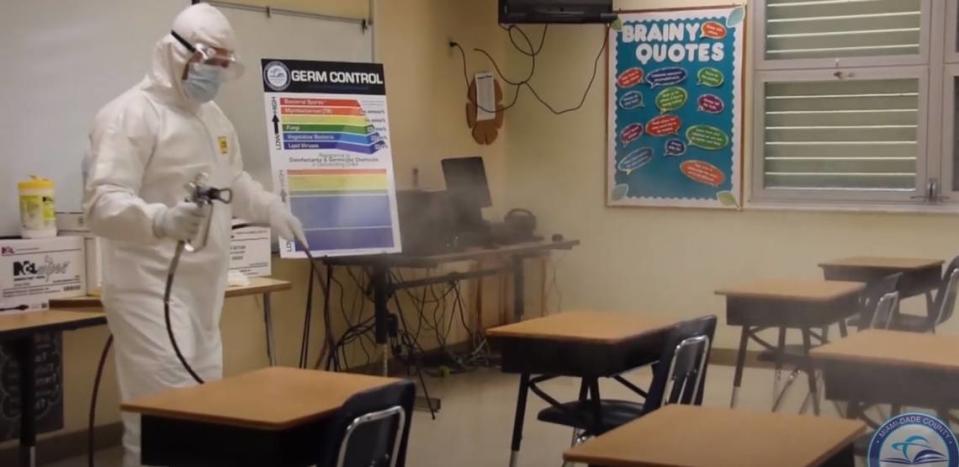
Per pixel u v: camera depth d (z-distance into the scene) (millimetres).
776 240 7023
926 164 6605
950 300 5652
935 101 6551
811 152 6945
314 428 2568
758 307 4910
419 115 6984
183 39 3514
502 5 6973
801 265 6969
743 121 7047
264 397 2697
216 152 3691
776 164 7051
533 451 5094
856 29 6746
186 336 3539
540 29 7637
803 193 6930
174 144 3523
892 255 6727
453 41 7266
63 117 4668
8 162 4453
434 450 5113
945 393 3199
